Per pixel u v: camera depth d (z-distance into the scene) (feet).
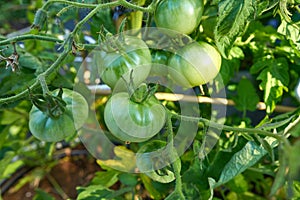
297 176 1.17
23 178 3.11
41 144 3.01
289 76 2.10
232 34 1.48
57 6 2.18
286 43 2.04
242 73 2.43
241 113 2.52
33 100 1.47
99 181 2.29
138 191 2.40
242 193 2.24
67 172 3.12
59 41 1.65
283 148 1.12
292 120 1.72
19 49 2.02
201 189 2.00
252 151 1.66
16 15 4.19
